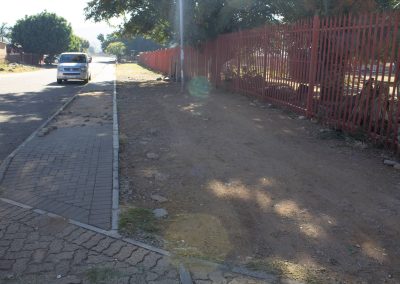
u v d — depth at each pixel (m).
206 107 12.82
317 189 5.55
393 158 6.93
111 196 5.19
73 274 3.48
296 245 4.05
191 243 4.04
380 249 4.01
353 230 4.38
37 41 63.00
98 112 11.92
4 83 23.47
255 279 3.45
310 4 15.25
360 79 8.13
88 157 6.94
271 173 6.21
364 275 3.58
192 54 22.81
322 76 9.64
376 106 7.68
